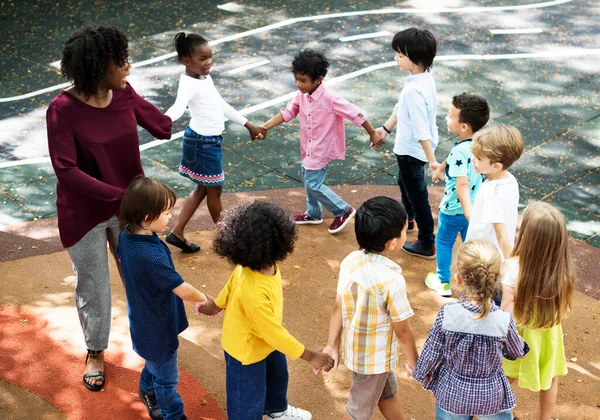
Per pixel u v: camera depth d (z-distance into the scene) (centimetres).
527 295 347
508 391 332
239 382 351
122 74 390
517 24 1124
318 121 567
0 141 769
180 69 966
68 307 498
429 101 528
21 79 937
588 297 511
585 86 901
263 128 582
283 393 379
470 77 923
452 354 325
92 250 411
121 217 352
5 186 679
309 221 611
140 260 348
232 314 346
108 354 452
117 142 403
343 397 421
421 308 502
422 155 538
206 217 624
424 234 561
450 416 338
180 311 380
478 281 313
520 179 688
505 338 321
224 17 1163
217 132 538
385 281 331
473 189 475
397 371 443
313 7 1208
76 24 1130
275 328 334
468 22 1133
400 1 1241
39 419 397
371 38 1070
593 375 436
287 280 534
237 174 705
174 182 691
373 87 902
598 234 599
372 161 729
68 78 383
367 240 332
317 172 580
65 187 396
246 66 973
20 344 458
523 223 349
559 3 1227
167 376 373
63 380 428
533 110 832
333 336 355
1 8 1196
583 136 772
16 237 590
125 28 1114
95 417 400
